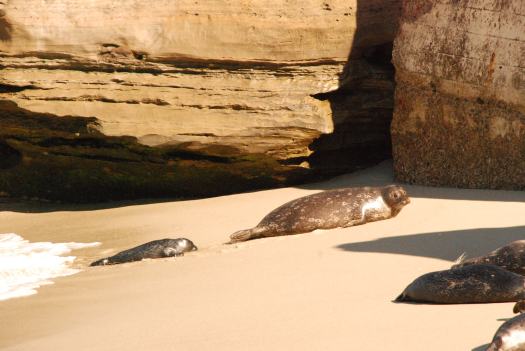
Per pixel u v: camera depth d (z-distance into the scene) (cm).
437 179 4575
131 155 4919
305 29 4806
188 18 4778
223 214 4300
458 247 2964
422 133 4628
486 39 4294
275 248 3284
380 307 2247
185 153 4881
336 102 4919
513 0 4184
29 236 4225
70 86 4741
